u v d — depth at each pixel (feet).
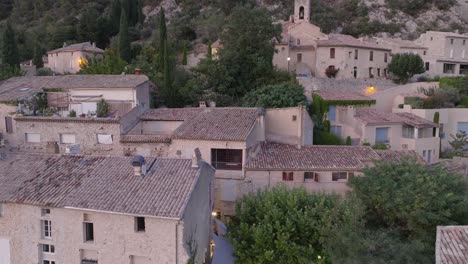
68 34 313.73
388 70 238.27
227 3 343.67
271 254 85.35
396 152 127.95
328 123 161.48
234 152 116.67
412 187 92.84
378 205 95.14
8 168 92.22
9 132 131.23
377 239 83.35
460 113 181.68
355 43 237.25
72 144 121.90
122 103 137.80
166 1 381.40
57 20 351.46
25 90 138.31
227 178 116.06
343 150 124.98
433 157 163.22
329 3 370.53
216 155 117.29
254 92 168.96
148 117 134.10
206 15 337.11
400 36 331.98
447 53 260.21
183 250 75.56
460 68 265.95
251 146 120.06
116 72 186.50
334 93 175.83
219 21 303.48
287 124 133.08
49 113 133.90
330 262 87.15
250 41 191.93
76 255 80.33
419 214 87.97
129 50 250.57
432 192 89.25
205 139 115.44
